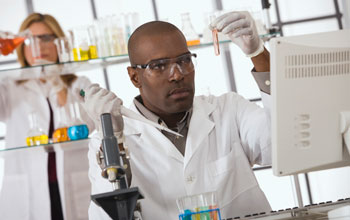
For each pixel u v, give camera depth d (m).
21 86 3.16
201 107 1.88
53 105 3.11
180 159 1.76
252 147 1.85
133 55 1.73
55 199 3.04
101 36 2.84
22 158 3.08
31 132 2.79
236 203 1.78
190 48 2.80
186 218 1.24
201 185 1.75
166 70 1.64
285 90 1.22
